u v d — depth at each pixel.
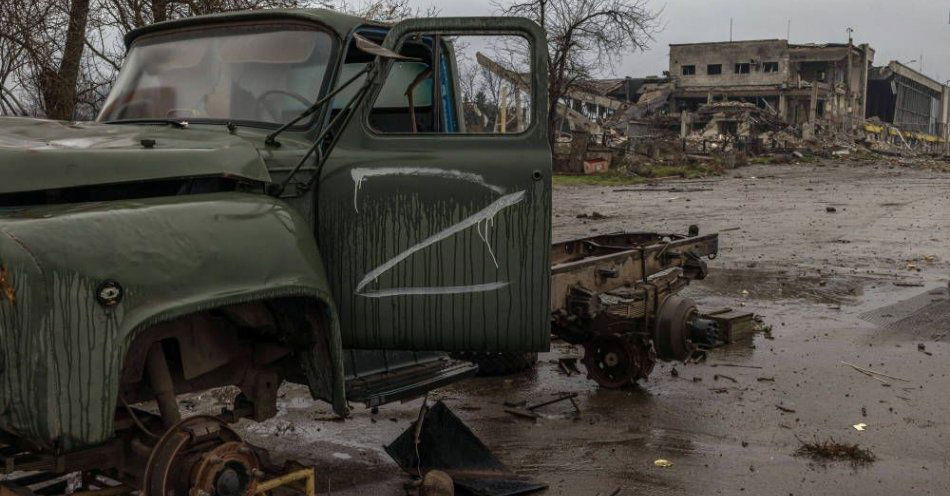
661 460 5.14
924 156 73.94
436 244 3.92
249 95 4.34
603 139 45.56
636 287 6.60
